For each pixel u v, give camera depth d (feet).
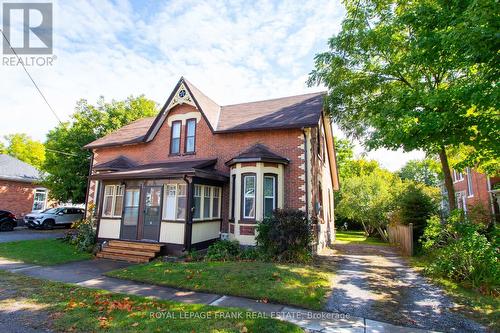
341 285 24.68
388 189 83.30
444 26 23.04
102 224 43.50
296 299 20.35
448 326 16.61
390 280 26.86
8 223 65.41
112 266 31.86
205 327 15.46
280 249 32.19
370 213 78.74
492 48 17.63
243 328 15.28
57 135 77.05
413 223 50.65
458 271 25.77
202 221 39.32
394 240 62.44
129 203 42.01
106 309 18.13
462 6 20.48
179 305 18.93
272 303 20.07
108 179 42.14
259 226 34.14
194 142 48.96
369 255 44.19
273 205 38.91
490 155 26.37
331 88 42.83
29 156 143.33
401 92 30.01
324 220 52.49
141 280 25.31
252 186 39.17
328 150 63.72
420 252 43.34
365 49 37.88
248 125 44.39
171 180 39.83
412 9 27.25
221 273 25.84
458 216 28.63
